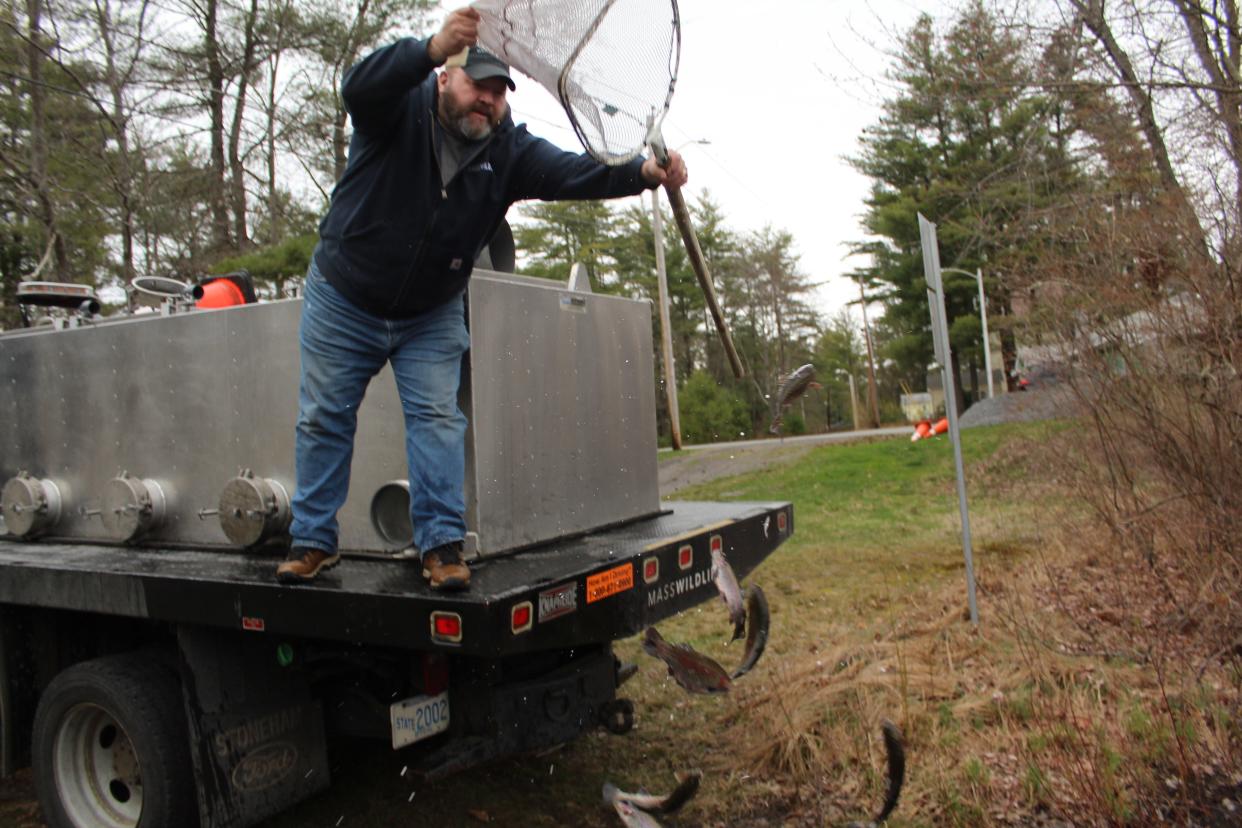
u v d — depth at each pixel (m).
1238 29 6.59
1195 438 4.97
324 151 16.52
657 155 2.77
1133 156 6.34
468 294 3.17
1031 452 9.09
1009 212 7.93
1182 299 5.21
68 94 11.95
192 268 16.66
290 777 3.19
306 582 2.81
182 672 2.96
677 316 49.94
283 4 15.34
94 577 3.17
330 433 2.86
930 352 40.97
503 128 2.88
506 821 3.48
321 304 2.81
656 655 2.47
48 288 3.99
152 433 3.70
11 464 4.14
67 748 3.36
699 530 3.62
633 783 3.70
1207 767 3.25
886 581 6.42
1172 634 4.46
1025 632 4.64
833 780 3.48
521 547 3.31
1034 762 3.36
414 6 16.91
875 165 33.66
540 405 3.46
